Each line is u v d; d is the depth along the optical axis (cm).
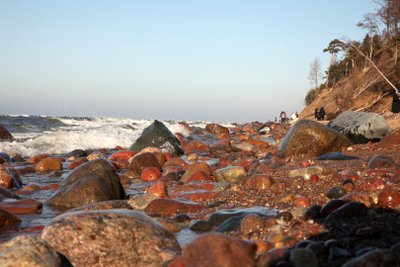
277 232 242
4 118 1936
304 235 234
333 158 623
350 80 3203
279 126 1952
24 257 192
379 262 164
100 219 241
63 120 2016
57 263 202
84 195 394
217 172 520
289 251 201
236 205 354
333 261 193
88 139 1102
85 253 225
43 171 651
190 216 329
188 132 1630
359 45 3288
